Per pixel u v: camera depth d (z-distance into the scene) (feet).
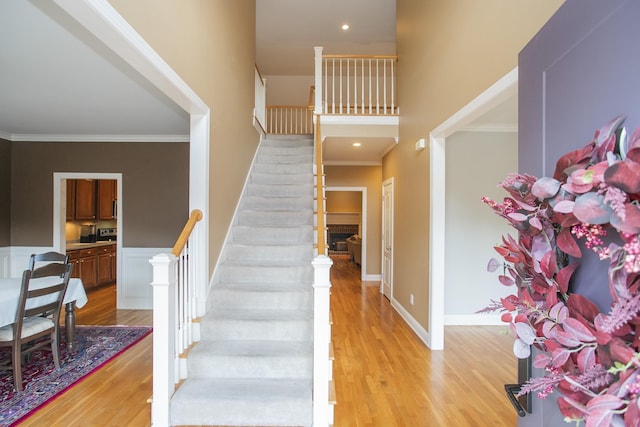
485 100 7.47
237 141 12.34
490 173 13.74
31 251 15.42
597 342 2.06
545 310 2.63
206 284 8.90
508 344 11.47
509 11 6.59
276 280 9.98
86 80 8.94
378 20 18.86
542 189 2.44
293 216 12.30
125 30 5.16
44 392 7.98
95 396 7.84
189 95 7.82
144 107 11.30
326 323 6.59
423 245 11.76
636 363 1.75
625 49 2.15
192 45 8.01
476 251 13.70
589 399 2.15
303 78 25.70
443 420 7.13
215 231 9.81
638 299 1.82
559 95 2.86
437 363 9.91
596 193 2.02
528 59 3.38
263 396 6.72
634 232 1.78
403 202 14.40
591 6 2.48
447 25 9.64
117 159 15.70
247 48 13.98
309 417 6.60
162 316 6.56
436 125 10.50
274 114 25.13
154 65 6.09
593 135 2.44
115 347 10.73
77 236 20.83
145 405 7.48
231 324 8.31
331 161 21.71
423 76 11.78
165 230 15.67
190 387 7.04
